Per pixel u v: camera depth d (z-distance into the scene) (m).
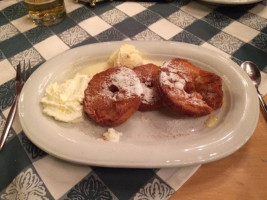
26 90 0.29
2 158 0.27
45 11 0.43
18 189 0.24
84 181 0.25
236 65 0.31
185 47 0.34
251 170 0.25
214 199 0.23
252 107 0.27
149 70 0.31
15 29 0.43
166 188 0.24
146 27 0.42
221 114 0.28
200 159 0.23
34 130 0.26
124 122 0.28
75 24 0.43
